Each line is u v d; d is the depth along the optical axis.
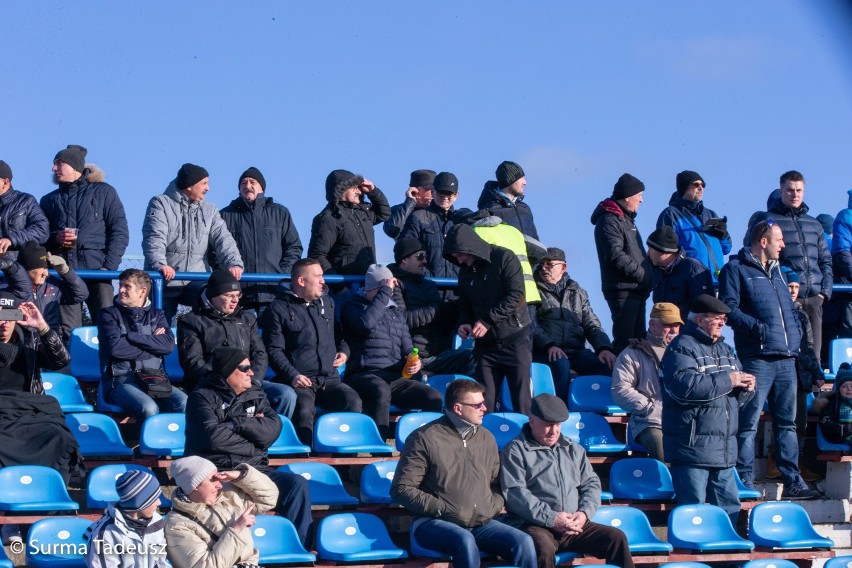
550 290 13.07
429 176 13.35
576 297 13.15
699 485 10.65
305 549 9.30
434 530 9.24
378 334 11.90
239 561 8.18
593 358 12.95
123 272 11.02
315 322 11.41
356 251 12.91
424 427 9.52
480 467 9.51
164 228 12.28
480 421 9.59
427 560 9.39
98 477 9.54
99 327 10.90
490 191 13.11
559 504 9.68
